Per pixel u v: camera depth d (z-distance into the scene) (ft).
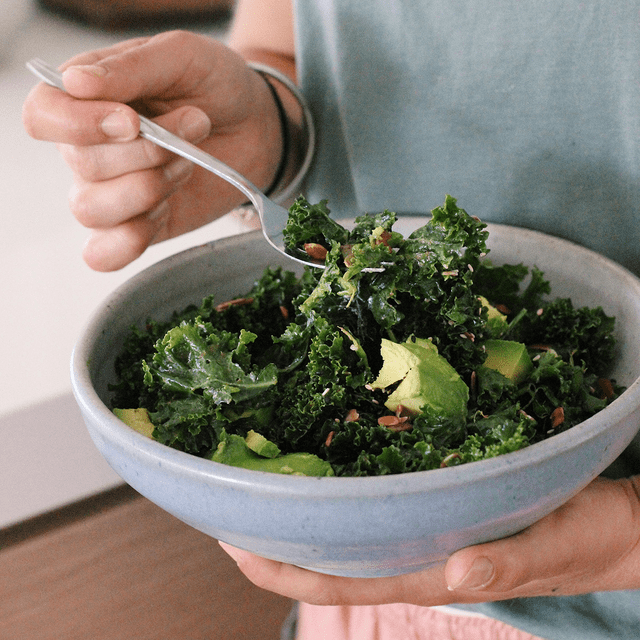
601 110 3.93
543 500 2.49
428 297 3.10
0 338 7.88
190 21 8.08
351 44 4.59
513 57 4.08
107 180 3.83
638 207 3.99
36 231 8.85
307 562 2.65
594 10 3.75
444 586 3.25
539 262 3.95
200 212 4.64
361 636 4.82
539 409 3.16
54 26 8.34
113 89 3.65
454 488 2.27
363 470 2.74
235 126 4.69
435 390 2.94
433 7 4.22
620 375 3.50
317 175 5.38
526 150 4.26
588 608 4.07
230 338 3.21
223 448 2.91
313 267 3.39
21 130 9.09
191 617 5.73
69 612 5.72
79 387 2.87
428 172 4.69
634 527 3.34
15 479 7.38
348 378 3.04
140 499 6.61
